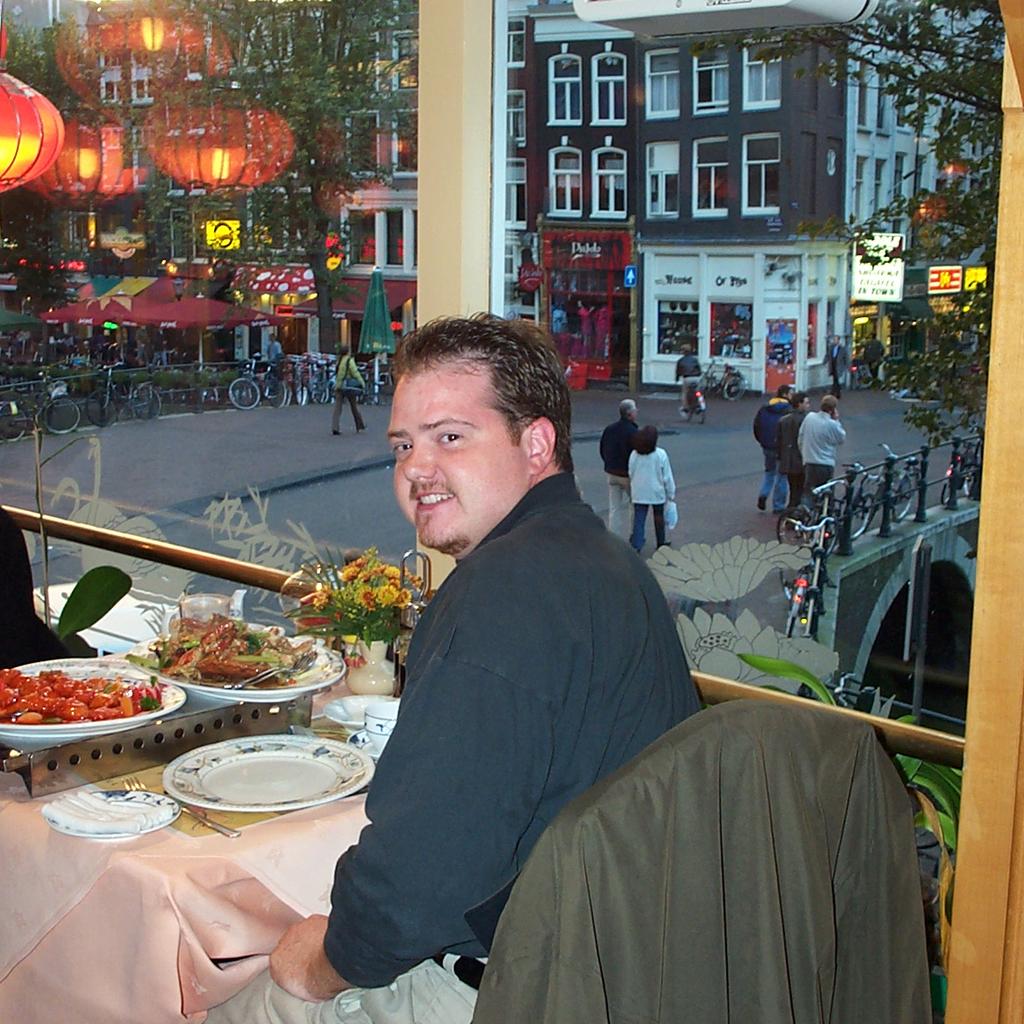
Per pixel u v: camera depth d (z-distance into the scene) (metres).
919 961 1.33
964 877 1.64
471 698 1.25
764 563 2.20
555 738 1.28
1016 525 1.55
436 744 1.24
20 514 3.59
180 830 1.51
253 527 3.17
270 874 1.47
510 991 1.05
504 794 1.24
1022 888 1.60
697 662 2.29
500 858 1.24
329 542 3.02
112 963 1.46
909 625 2.05
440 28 2.39
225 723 1.80
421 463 1.45
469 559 1.36
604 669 1.31
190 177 3.12
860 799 1.29
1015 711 1.58
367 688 1.96
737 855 1.15
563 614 1.30
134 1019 1.44
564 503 1.45
